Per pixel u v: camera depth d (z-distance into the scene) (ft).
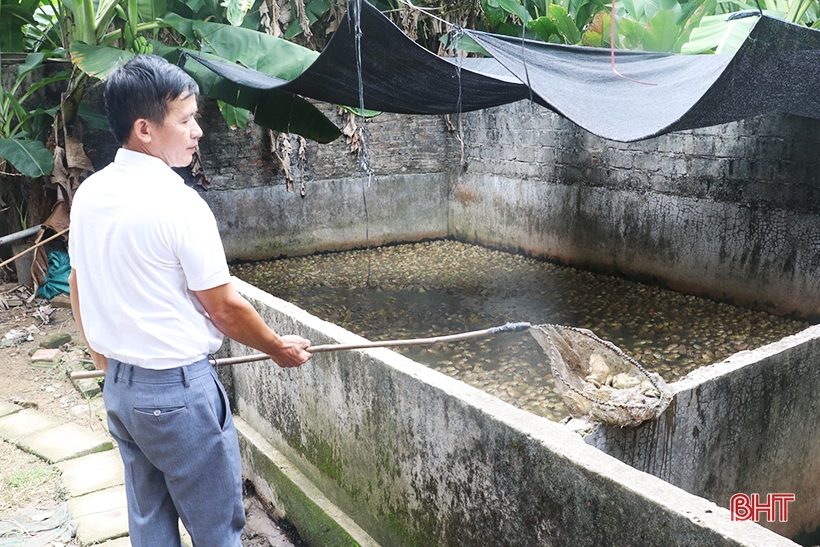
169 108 6.02
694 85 16.19
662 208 25.81
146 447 6.36
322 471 10.88
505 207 32.76
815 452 11.55
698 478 9.79
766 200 22.39
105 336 6.23
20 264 23.99
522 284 28.25
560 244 30.35
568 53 19.53
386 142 34.17
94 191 6.09
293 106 23.34
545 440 7.07
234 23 20.08
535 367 19.33
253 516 12.24
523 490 7.38
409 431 8.85
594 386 8.92
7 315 21.85
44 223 23.03
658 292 26.14
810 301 21.59
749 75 13.87
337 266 32.12
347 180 33.83
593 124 15.64
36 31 26.14
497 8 29.19
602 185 27.96
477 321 23.88
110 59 19.81
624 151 26.78
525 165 31.24
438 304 26.13
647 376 9.07
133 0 21.79
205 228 6.15
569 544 6.97
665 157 25.36
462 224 35.55
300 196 33.04
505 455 7.51
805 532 11.93
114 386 6.34
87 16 21.57
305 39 30.83
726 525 5.73
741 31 18.25
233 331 6.45
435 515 8.70
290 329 11.08
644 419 8.39
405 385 8.74
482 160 33.60
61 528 11.06
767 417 10.50
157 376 6.20
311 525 10.86
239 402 13.25
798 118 21.02
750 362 10.03
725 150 23.32
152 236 5.91
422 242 35.88
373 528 9.92
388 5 31.14
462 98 19.40
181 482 6.48
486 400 7.89
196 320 6.36
